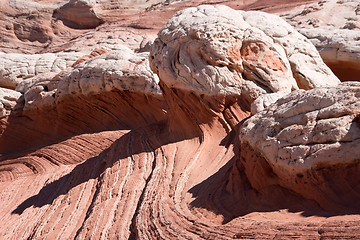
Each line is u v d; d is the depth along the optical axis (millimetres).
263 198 7043
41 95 18547
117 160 11633
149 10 39906
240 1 37688
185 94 11359
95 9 40625
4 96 19172
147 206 8852
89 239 8703
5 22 40562
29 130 19141
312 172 6316
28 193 13797
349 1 25844
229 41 11227
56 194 12281
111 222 9008
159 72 11797
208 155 10117
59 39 39906
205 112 11125
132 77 15688
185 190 8969
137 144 12094
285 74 11531
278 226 5805
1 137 19312
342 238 5000
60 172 14836
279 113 7348
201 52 11234
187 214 7770
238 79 11133
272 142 7031
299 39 12953
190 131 11391
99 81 16406
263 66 11266
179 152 10688
